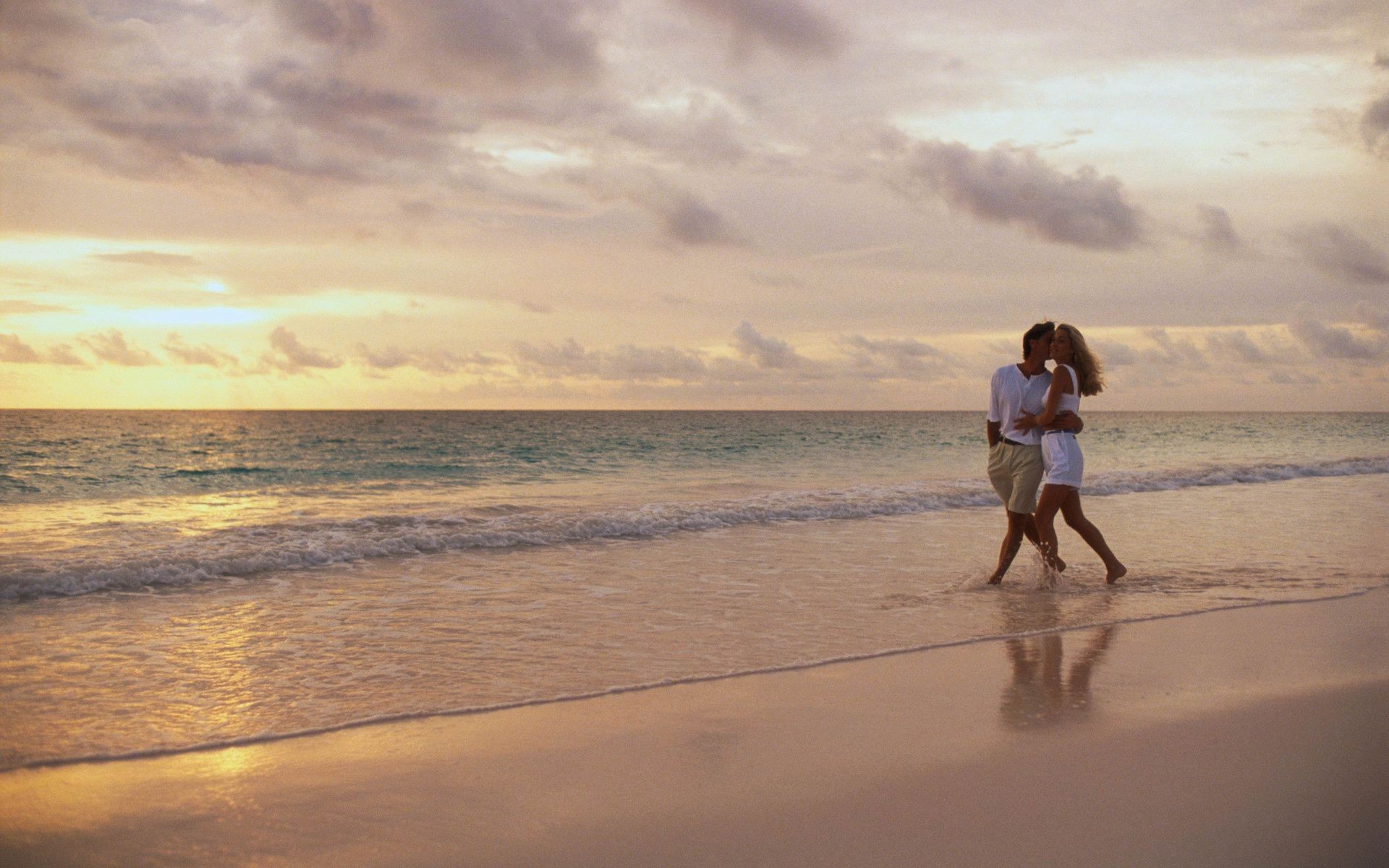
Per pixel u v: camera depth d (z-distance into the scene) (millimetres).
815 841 2725
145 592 7012
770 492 17750
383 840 2732
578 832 2789
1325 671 4664
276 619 6043
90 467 27156
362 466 28203
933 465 28516
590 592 7016
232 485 22109
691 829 2807
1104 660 4902
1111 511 12859
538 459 31281
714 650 5168
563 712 4020
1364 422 93125
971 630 5660
